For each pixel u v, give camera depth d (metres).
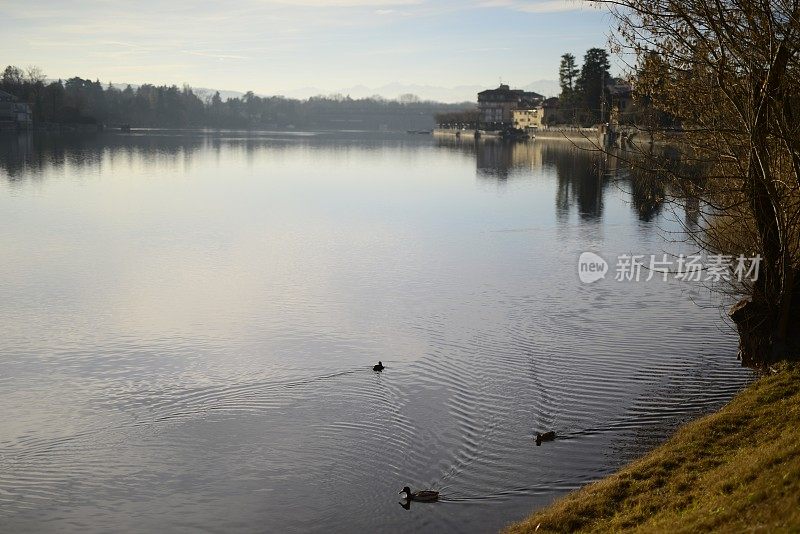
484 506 18.08
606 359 27.88
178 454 21.08
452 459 20.52
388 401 24.48
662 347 29.06
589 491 17.92
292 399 24.75
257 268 43.84
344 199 76.19
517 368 27.22
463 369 27.25
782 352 23.61
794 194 22.81
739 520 13.78
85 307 35.41
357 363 28.06
